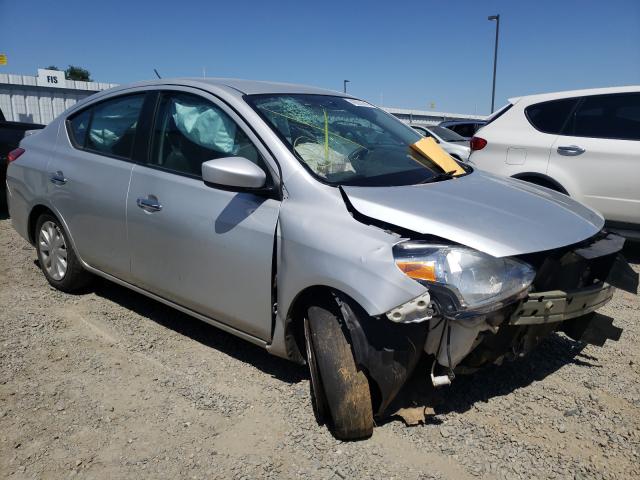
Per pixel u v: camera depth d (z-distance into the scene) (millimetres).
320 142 3209
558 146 6059
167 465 2533
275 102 3402
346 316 2549
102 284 4730
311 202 2816
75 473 2473
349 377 2594
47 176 4273
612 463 2570
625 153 5676
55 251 4441
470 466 2533
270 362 3467
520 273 2543
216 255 3135
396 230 2590
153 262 3539
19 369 3311
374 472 2484
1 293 4484
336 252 2590
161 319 4074
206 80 3654
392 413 2826
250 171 2857
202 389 3145
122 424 2820
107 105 4082
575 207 3201
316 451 2623
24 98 21328
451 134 12008
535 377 3311
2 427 2773
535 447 2670
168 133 3564
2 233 6578
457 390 3141
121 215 3686
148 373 3316
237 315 3127
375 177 3094
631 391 3182
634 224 5766
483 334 2568
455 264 2439
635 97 5770
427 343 2531
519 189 3279
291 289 2785
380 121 3873
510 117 6527
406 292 2375
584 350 3676
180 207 3309
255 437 2734
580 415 2934
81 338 3738
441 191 2977
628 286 3061
